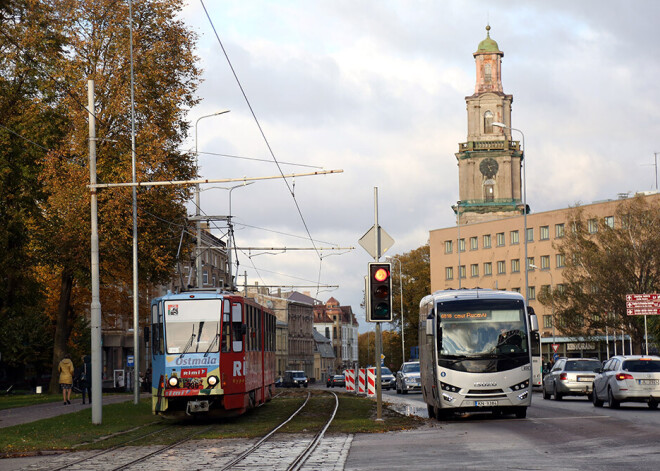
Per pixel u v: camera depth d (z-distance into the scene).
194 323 27.42
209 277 95.62
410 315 123.00
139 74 46.38
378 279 25.33
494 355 27.06
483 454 16.75
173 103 47.25
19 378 72.75
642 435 19.81
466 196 136.50
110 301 57.97
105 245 44.47
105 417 29.28
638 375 31.75
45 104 45.66
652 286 62.66
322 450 18.27
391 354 125.69
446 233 121.31
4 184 45.28
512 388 26.98
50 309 56.84
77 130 45.44
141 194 44.56
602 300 63.22
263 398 34.19
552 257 105.00
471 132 138.25
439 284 121.75
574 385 40.94
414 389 56.38
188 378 27.05
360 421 26.12
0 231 45.31
